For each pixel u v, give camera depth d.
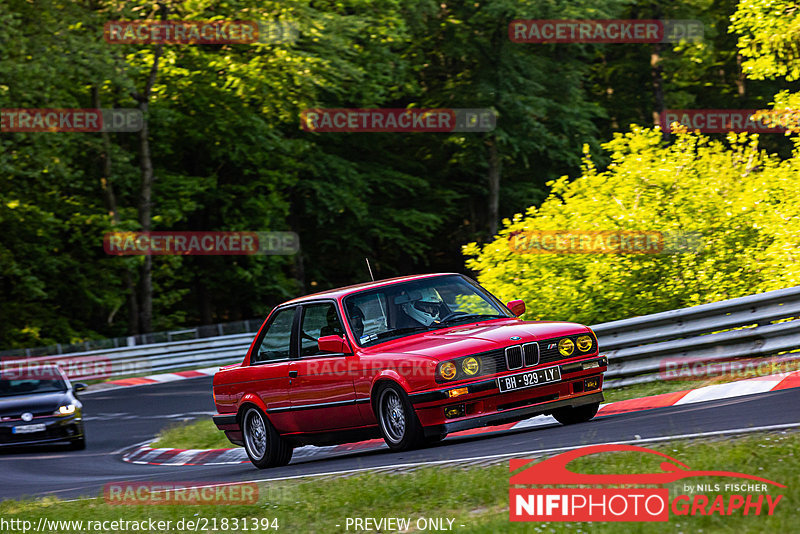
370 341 22.19
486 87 93.75
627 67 115.56
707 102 119.44
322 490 17.19
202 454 33.00
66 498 22.81
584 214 35.59
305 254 106.69
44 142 72.69
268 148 89.56
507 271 35.62
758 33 48.47
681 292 32.97
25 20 71.38
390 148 107.19
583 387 21.47
